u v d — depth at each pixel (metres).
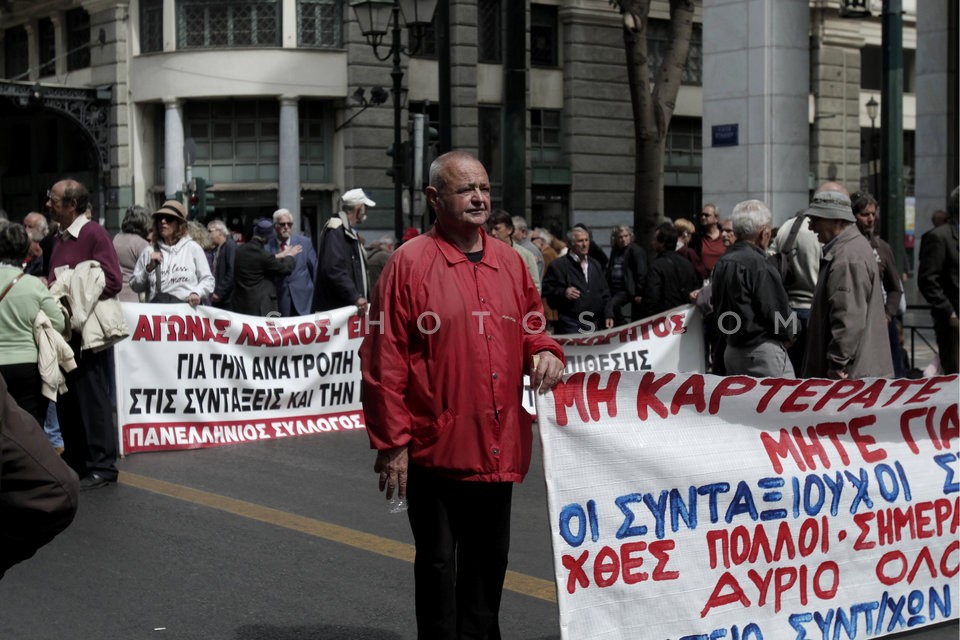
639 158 16.94
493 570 4.29
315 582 5.87
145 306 9.73
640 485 4.31
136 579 5.93
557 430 4.18
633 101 16.86
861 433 4.86
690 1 17.19
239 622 5.28
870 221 9.65
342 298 11.07
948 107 21.84
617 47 35.78
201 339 10.02
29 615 5.40
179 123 32.09
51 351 7.43
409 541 6.62
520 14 13.31
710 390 4.45
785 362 6.95
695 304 11.30
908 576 4.94
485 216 4.16
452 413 4.12
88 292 7.89
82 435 8.23
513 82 13.37
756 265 6.88
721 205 17.36
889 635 4.90
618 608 4.26
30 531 2.94
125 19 32.94
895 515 4.91
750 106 16.95
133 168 33.28
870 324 6.60
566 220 35.31
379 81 31.81
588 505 4.21
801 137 17.03
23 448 2.89
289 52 31.05
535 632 5.16
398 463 4.11
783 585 4.61
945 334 10.10
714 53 17.31
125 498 7.75
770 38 16.75
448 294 4.12
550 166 34.62
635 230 17.03
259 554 6.37
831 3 39.28
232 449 9.78
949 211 10.10
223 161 32.06
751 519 4.54
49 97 32.28
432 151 16.05
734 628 4.49
